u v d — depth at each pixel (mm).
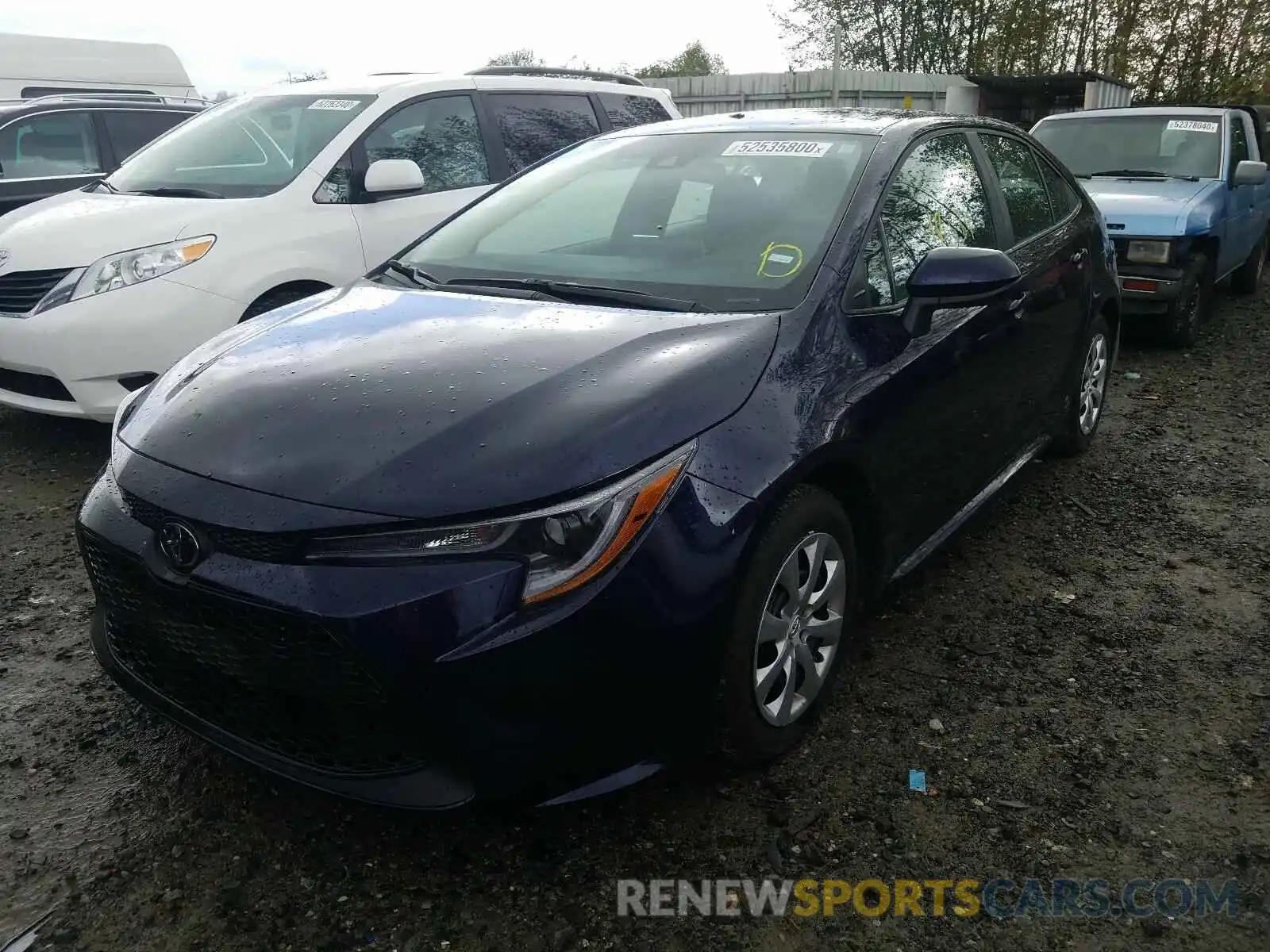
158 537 2102
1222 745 2641
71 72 13992
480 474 1966
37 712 2811
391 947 2014
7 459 4883
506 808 2062
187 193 5004
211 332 4523
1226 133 7727
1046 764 2568
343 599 1902
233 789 2480
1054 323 3934
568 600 1950
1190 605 3396
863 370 2607
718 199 3076
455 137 5688
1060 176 4449
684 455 2125
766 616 2344
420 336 2512
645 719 2100
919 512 3012
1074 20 22219
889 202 2979
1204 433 5199
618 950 2010
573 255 3072
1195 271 6816
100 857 2258
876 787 2479
